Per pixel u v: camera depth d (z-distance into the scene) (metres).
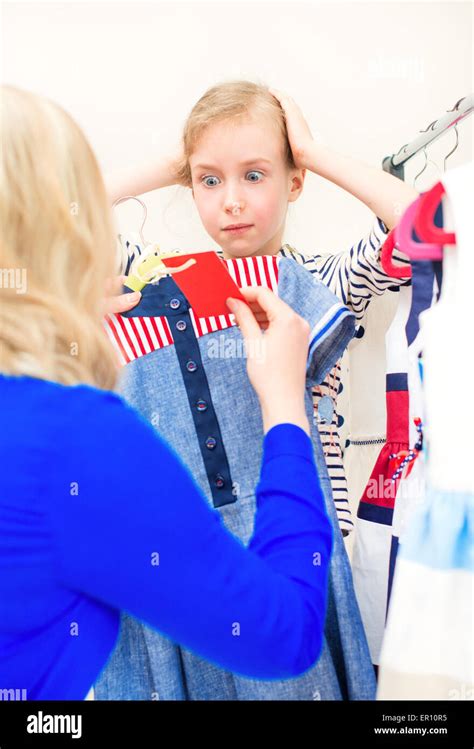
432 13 1.61
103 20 1.58
